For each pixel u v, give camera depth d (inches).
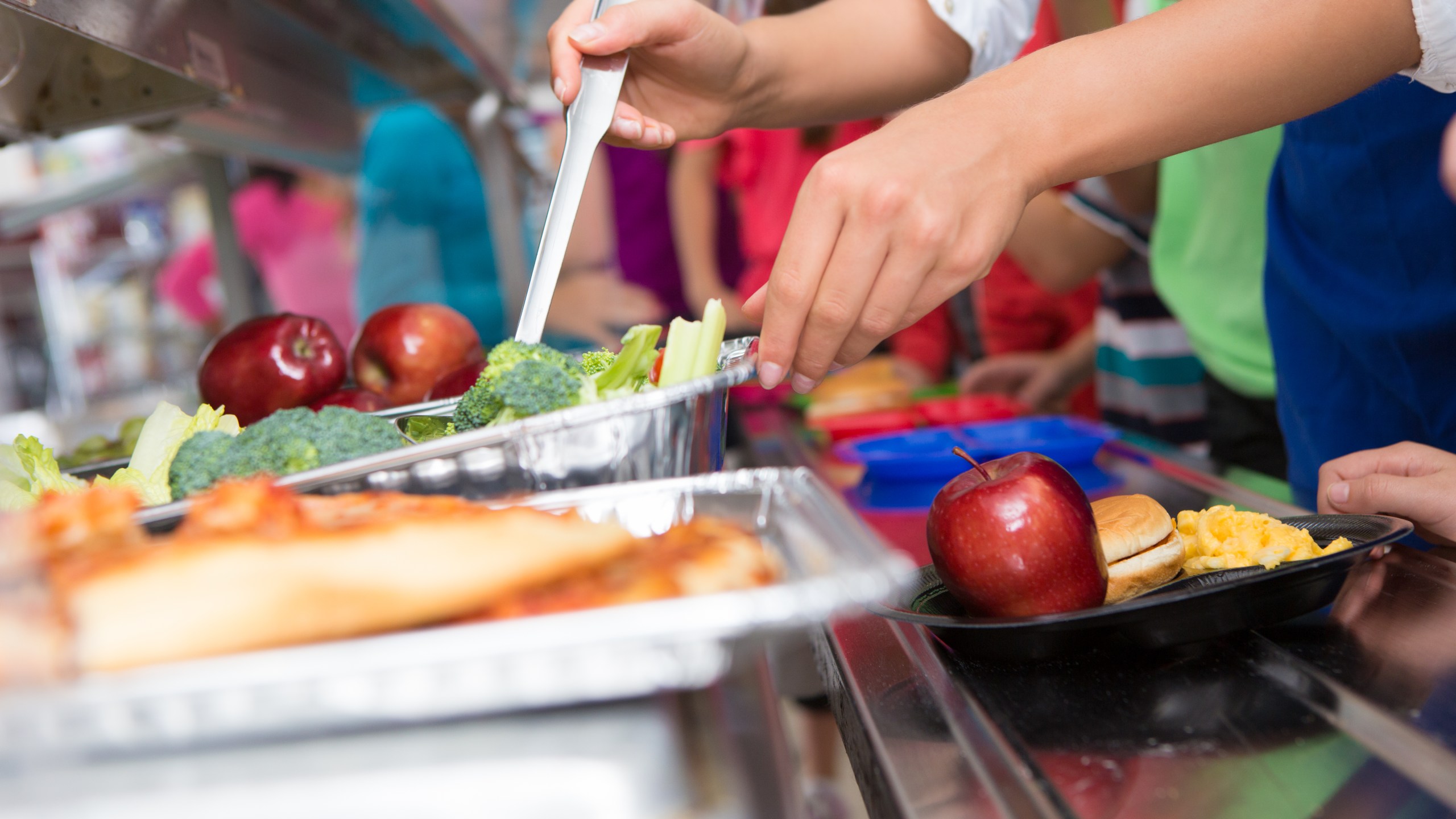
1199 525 28.3
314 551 14.1
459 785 13.7
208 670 12.2
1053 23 81.9
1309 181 48.9
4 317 187.9
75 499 15.9
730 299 122.0
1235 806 16.5
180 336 188.2
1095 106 26.7
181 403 80.0
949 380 131.2
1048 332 116.8
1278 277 53.2
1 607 12.6
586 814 13.7
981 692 21.9
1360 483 30.5
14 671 12.5
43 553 13.9
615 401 21.4
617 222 132.7
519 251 105.8
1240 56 26.7
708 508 19.3
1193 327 71.7
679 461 22.9
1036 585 24.4
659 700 14.6
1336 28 26.6
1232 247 67.9
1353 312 47.6
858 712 21.5
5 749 12.2
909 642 25.8
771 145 119.6
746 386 100.0
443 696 12.7
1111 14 68.4
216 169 88.4
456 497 20.7
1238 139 65.2
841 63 46.4
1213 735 18.9
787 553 16.8
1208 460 51.4
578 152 32.4
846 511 16.1
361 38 70.2
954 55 49.1
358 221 115.7
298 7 59.0
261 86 61.2
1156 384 87.6
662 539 17.7
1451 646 21.5
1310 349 51.6
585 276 115.5
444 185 112.4
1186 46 26.8
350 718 12.7
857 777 22.1
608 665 12.8
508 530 15.2
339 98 81.6
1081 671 22.5
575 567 15.1
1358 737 18.2
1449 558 29.0
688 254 125.0
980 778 18.4
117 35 38.4
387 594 13.8
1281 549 26.3
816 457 66.8
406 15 66.0
